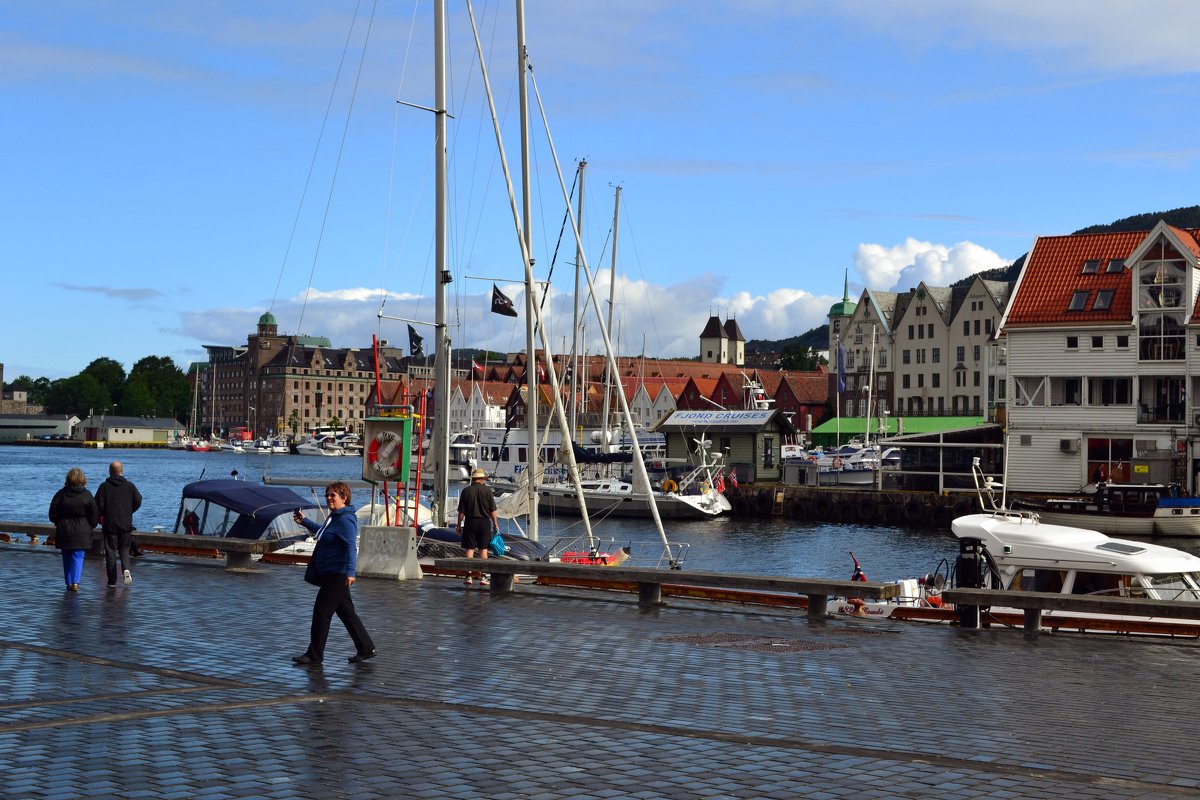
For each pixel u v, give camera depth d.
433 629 17.91
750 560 53.12
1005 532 21.41
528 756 10.27
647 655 15.98
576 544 53.66
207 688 12.99
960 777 9.86
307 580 14.89
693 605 21.55
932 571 48.91
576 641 17.08
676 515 72.94
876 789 9.45
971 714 12.52
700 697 13.12
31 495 100.25
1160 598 20.06
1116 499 59.19
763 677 14.49
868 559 53.34
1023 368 72.25
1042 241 76.31
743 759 10.32
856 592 20.06
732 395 167.00
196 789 8.99
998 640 18.19
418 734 11.02
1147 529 58.53
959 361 146.75
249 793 8.93
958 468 77.75
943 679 14.66
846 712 12.48
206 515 31.11
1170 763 10.49
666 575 21.47
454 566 23.09
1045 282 73.56
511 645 16.55
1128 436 69.50
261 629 17.47
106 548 22.80
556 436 85.75
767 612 21.00
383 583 23.86
